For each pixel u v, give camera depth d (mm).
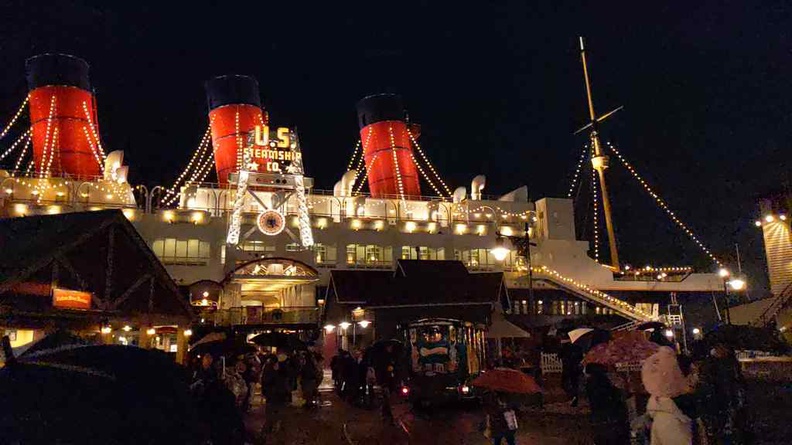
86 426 5055
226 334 23828
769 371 29547
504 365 22688
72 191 51562
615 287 63469
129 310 16891
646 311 56219
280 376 16297
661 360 7180
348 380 24125
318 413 21359
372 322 30203
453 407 21734
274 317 41656
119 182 53281
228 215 53688
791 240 40656
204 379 10703
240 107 61625
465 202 64188
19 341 17109
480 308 29578
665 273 64500
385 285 34062
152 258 17516
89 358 5656
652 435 7094
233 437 9773
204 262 51188
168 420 5453
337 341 39062
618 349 11445
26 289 13508
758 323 40000
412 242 57844
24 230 16031
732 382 11727
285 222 52531
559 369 29203
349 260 55906
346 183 61281
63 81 56156
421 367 21562
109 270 16203
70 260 14953
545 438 15125
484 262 59375
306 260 49969
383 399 18906
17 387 5145
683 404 9688
